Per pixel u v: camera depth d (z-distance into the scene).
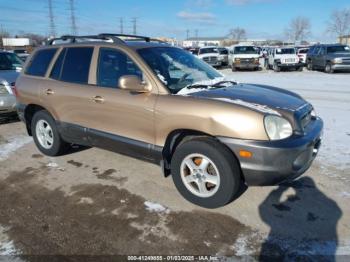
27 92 5.06
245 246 2.88
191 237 3.02
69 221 3.30
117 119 3.95
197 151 3.38
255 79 17.69
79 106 4.34
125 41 4.16
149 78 3.67
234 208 3.49
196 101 3.33
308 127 3.50
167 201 3.66
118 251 2.84
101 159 4.95
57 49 4.82
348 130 6.37
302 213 3.38
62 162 4.88
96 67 4.22
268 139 3.05
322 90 12.48
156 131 3.62
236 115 3.11
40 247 2.91
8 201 3.73
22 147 5.60
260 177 3.12
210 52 27.33
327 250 2.81
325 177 4.19
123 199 3.72
